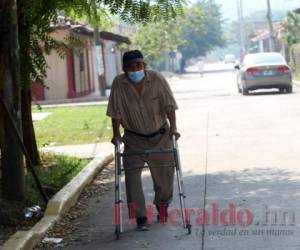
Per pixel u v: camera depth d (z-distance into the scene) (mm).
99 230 7609
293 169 10453
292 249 6305
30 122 11398
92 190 10031
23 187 8672
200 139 14719
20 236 6984
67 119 21141
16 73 8383
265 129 15641
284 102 22359
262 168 10727
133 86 7234
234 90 32312
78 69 33312
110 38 34375
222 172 10609
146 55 42781
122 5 9055
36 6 9469
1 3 8273
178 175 7199
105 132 17156
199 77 60062
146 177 10688
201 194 9031
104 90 32719
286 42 42438
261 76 26656
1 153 8602
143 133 7332
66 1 9805
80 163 12156
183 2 9227
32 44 9789
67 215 8438
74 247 6969
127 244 6906
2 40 8281
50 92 31484
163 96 7258
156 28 42312
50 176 10703
